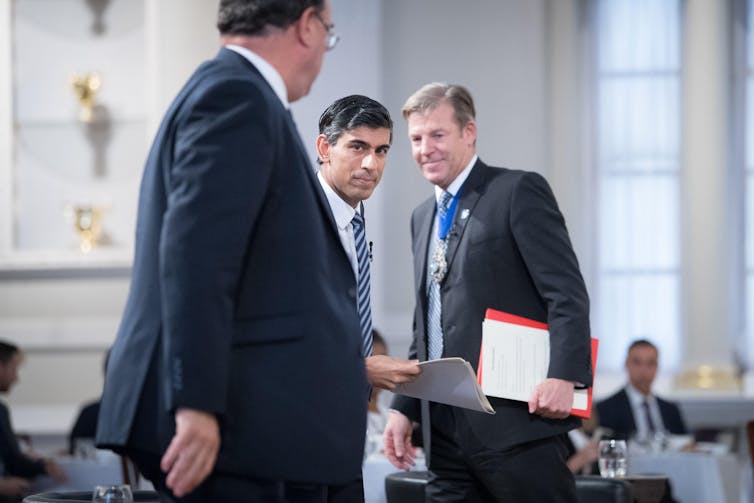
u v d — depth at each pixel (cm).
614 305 1450
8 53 1350
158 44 1320
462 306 512
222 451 322
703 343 1411
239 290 330
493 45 1377
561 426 498
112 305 1328
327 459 331
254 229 332
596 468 825
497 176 523
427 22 1379
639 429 1089
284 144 338
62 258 1327
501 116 1372
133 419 322
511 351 495
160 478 334
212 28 1323
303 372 330
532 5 1379
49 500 468
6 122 1343
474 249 512
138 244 339
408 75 1370
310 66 358
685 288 1434
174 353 305
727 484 979
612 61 1466
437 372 427
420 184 1353
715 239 1415
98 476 903
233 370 326
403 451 546
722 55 1421
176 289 307
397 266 1347
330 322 338
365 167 479
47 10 1362
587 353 494
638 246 1450
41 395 1323
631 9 1466
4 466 917
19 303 1335
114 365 331
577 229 1442
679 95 1455
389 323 1330
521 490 497
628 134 1459
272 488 334
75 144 1352
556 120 1447
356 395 342
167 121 336
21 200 1348
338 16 1283
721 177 1418
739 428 1338
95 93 1351
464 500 525
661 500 636
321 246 342
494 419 498
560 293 495
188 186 314
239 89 327
